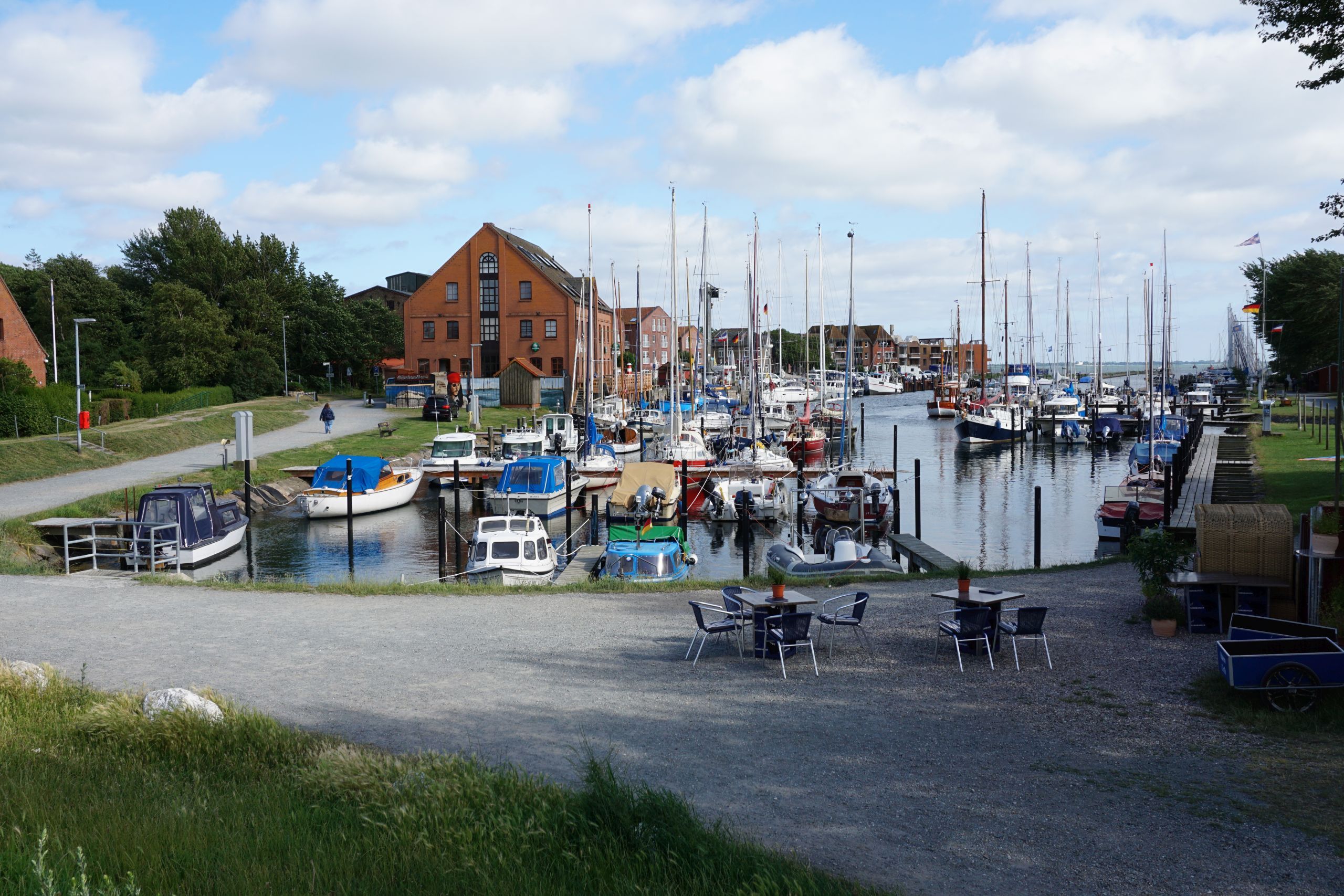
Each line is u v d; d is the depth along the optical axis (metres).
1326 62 18.45
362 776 8.14
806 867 6.95
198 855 6.29
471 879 6.28
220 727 9.68
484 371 91.88
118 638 15.57
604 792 7.55
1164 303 64.12
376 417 71.81
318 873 6.15
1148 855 7.48
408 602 18.64
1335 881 7.00
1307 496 29.05
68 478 39.25
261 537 35.91
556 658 14.15
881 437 78.62
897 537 29.83
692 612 17.53
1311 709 10.68
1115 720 10.83
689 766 9.54
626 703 11.82
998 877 7.11
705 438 62.78
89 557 27.94
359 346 106.19
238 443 36.44
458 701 11.92
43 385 54.50
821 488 38.62
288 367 99.62
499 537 25.91
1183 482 35.22
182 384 80.00
